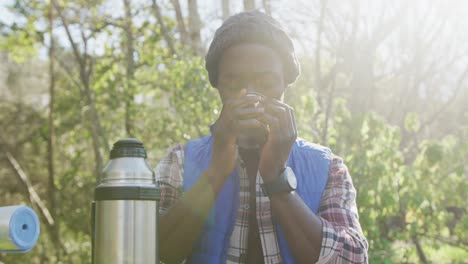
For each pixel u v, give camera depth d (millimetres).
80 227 8477
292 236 1034
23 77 10953
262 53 1105
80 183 8945
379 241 4172
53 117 9305
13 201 10758
